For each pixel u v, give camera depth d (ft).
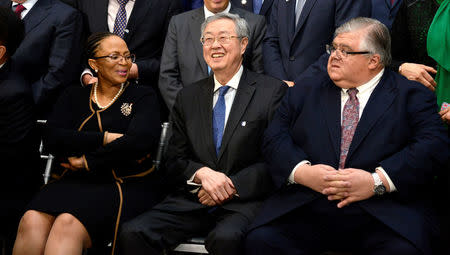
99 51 10.08
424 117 8.31
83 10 12.92
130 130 9.81
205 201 9.26
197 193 9.46
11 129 10.48
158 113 10.27
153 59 12.78
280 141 8.94
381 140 8.25
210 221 9.53
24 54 11.91
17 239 9.06
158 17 12.84
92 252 9.99
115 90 10.32
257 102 9.73
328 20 11.70
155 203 9.84
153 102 10.25
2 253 10.62
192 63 11.94
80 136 9.69
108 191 9.46
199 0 14.02
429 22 10.36
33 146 10.95
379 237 8.01
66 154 9.80
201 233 9.45
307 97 9.03
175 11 13.10
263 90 9.82
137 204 9.51
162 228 8.90
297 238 8.57
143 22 12.71
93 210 9.12
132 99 10.20
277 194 8.91
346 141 8.52
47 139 9.89
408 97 8.46
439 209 9.11
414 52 10.61
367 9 11.79
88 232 9.00
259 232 8.41
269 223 8.54
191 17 12.34
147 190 9.87
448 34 9.93
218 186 9.05
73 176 9.89
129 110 10.09
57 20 12.27
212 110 9.87
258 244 8.37
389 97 8.45
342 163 8.45
